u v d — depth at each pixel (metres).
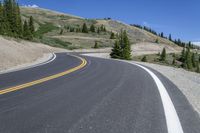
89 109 6.61
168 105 7.21
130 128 5.22
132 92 9.09
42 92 8.77
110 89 9.60
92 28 186.62
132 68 19.16
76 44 102.38
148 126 5.38
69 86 10.12
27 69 17.14
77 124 5.40
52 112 6.29
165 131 5.12
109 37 159.12
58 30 183.62
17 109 6.53
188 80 13.65
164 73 16.77
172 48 146.75
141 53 104.06
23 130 5.02
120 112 6.38
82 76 13.45
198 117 6.15
